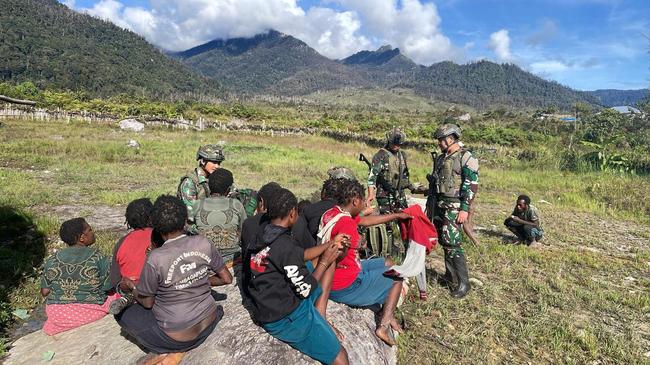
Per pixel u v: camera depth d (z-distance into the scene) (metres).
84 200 10.09
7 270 5.73
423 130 46.69
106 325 3.96
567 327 4.72
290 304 2.95
